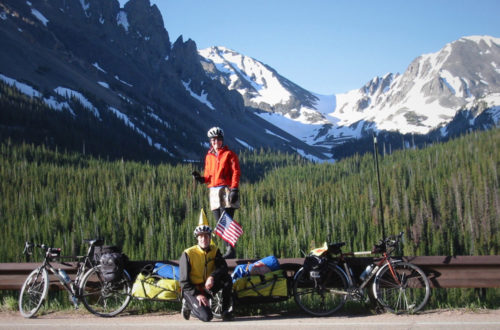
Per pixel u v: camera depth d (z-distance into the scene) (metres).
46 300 6.74
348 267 6.44
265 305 6.64
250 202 78.81
